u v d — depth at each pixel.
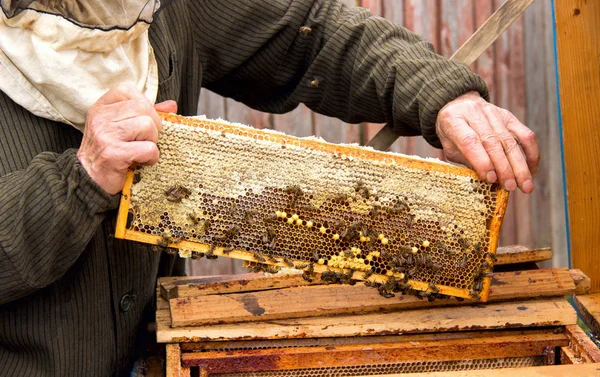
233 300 1.93
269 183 1.69
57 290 1.88
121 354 2.07
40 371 1.92
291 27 2.36
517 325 1.89
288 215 1.72
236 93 2.66
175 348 1.83
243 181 1.69
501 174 1.75
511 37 3.85
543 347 1.87
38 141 1.82
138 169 1.64
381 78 2.19
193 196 1.67
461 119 1.87
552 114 3.95
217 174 1.68
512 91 3.93
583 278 2.24
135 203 1.66
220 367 1.81
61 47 1.69
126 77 1.83
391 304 1.94
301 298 1.95
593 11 2.39
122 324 2.05
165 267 2.37
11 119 1.79
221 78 2.53
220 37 2.36
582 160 2.46
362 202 1.73
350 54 2.33
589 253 2.48
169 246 1.69
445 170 1.75
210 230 1.70
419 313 1.93
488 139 1.80
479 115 1.89
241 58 2.40
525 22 3.83
